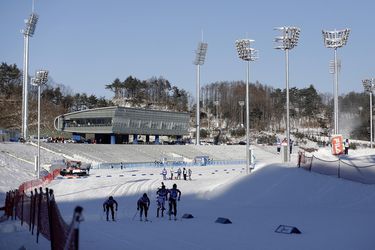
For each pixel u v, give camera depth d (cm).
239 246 1866
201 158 10212
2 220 2852
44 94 19088
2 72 17725
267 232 2236
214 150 12112
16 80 18288
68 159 8700
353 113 18062
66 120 12450
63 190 4881
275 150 12925
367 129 16312
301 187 3816
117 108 11412
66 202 3969
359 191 3559
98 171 7969
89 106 19725
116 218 2958
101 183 5594
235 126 19000
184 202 3897
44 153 8731
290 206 3453
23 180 6012
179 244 1916
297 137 16838
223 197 4031
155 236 2131
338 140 6122
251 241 1983
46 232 1955
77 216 823
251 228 2378
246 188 4094
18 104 16362
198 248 1823
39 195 2073
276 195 3775
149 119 12425
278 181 4038
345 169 4203
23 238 2072
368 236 2041
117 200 4078
